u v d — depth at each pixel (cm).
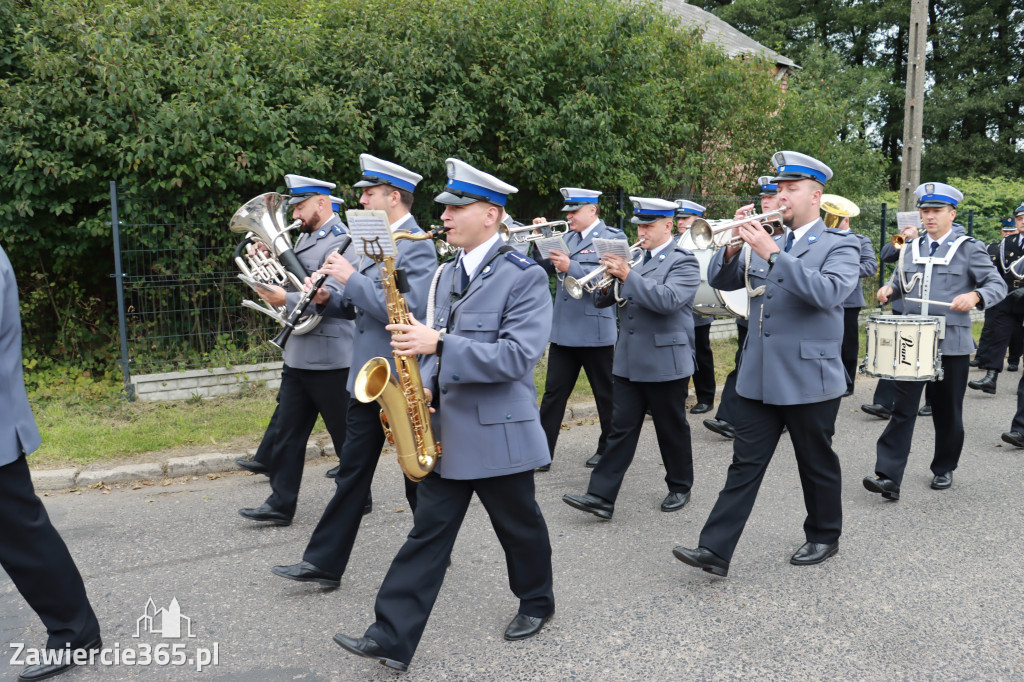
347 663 312
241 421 657
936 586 371
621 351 471
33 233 754
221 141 729
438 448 301
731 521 373
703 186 1185
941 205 533
